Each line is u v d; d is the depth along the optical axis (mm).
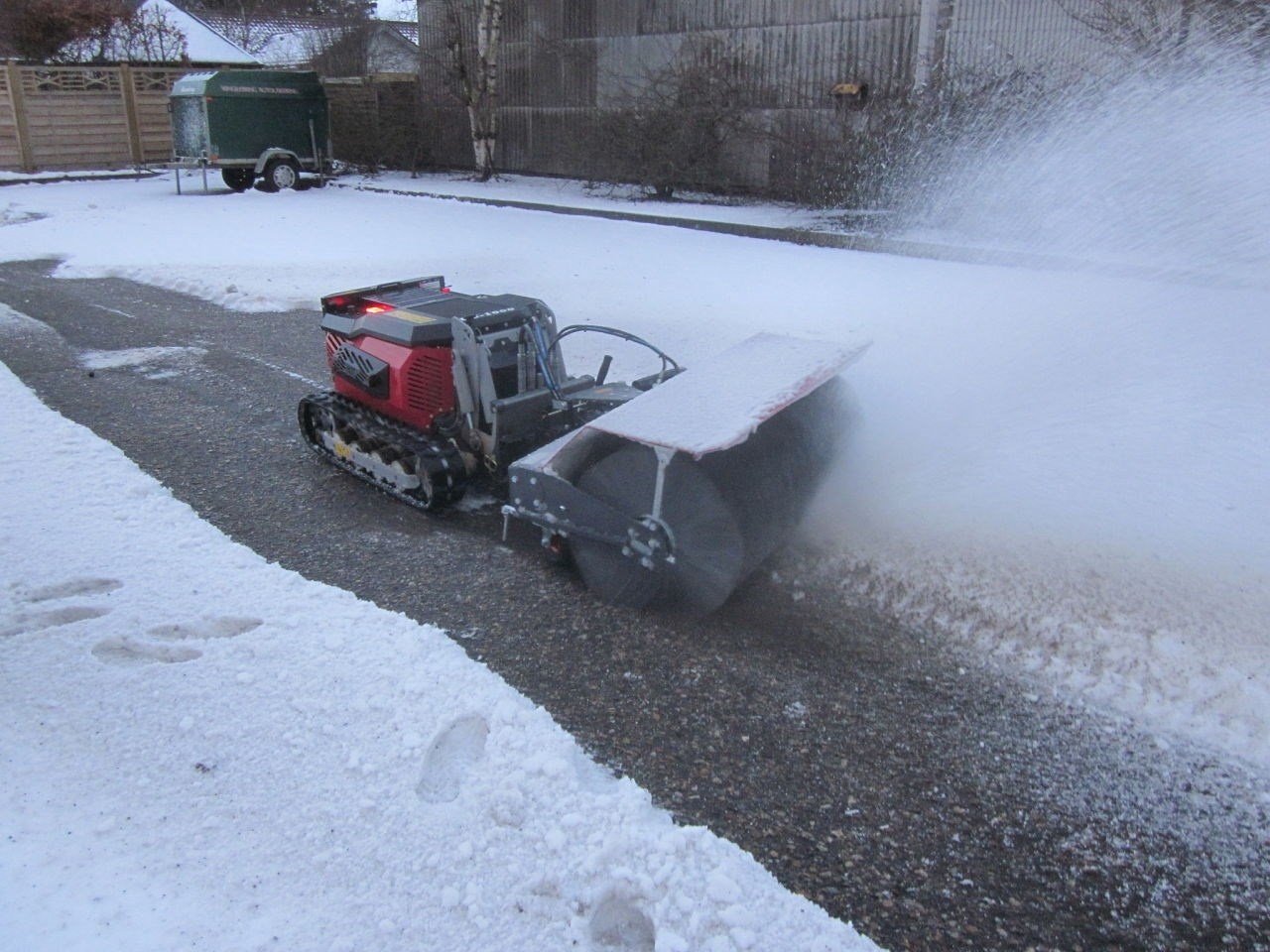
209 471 5824
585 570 4352
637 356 7727
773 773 3281
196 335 8969
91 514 5023
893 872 2883
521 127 22188
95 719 3404
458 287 10289
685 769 3293
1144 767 3299
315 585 4324
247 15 33750
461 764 3234
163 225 15305
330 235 14094
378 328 5355
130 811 3006
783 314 8906
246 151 19734
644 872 2762
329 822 2979
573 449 4281
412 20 28781
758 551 4133
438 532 5070
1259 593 4188
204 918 2645
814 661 3906
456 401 5141
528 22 21203
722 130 16953
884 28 15055
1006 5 13414
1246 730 3438
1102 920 2738
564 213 16266
